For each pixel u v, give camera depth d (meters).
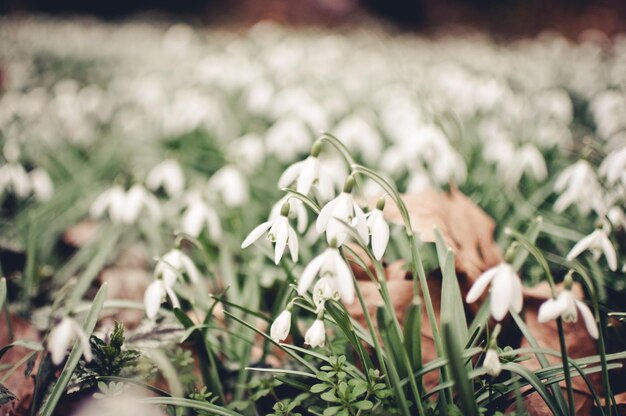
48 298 0.64
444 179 0.62
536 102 1.12
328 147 0.77
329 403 0.48
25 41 1.98
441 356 0.45
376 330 0.52
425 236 0.53
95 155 1.02
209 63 1.27
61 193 0.80
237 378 0.52
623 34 3.02
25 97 1.06
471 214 0.60
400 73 1.33
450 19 3.89
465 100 1.06
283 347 0.46
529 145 0.70
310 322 0.56
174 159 0.72
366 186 0.68
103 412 0.47
